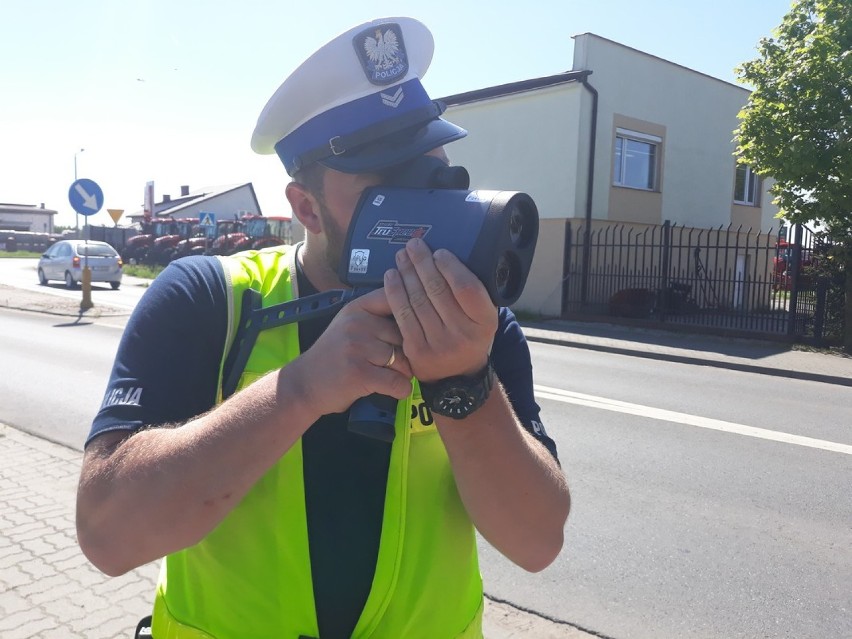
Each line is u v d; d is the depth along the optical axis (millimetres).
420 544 1132
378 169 1049
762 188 20047
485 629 2928
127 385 1037
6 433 5391
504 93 16078
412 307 847
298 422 915
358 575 1101
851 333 11109
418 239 865
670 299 14625
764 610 3121
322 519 1097
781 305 13227
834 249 11258
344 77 1072
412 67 1135
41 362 8516
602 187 15758
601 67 15336
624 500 4383
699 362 10312
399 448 1112
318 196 1121
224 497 921
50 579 3123
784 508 4301
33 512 3832
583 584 3332
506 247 873
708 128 18203
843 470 5059
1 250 47562
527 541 1104
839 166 10734
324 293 1051
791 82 11031
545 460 1126
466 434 999
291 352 1108
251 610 1088
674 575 3430
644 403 7148
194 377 1083
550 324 14414
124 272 28203
